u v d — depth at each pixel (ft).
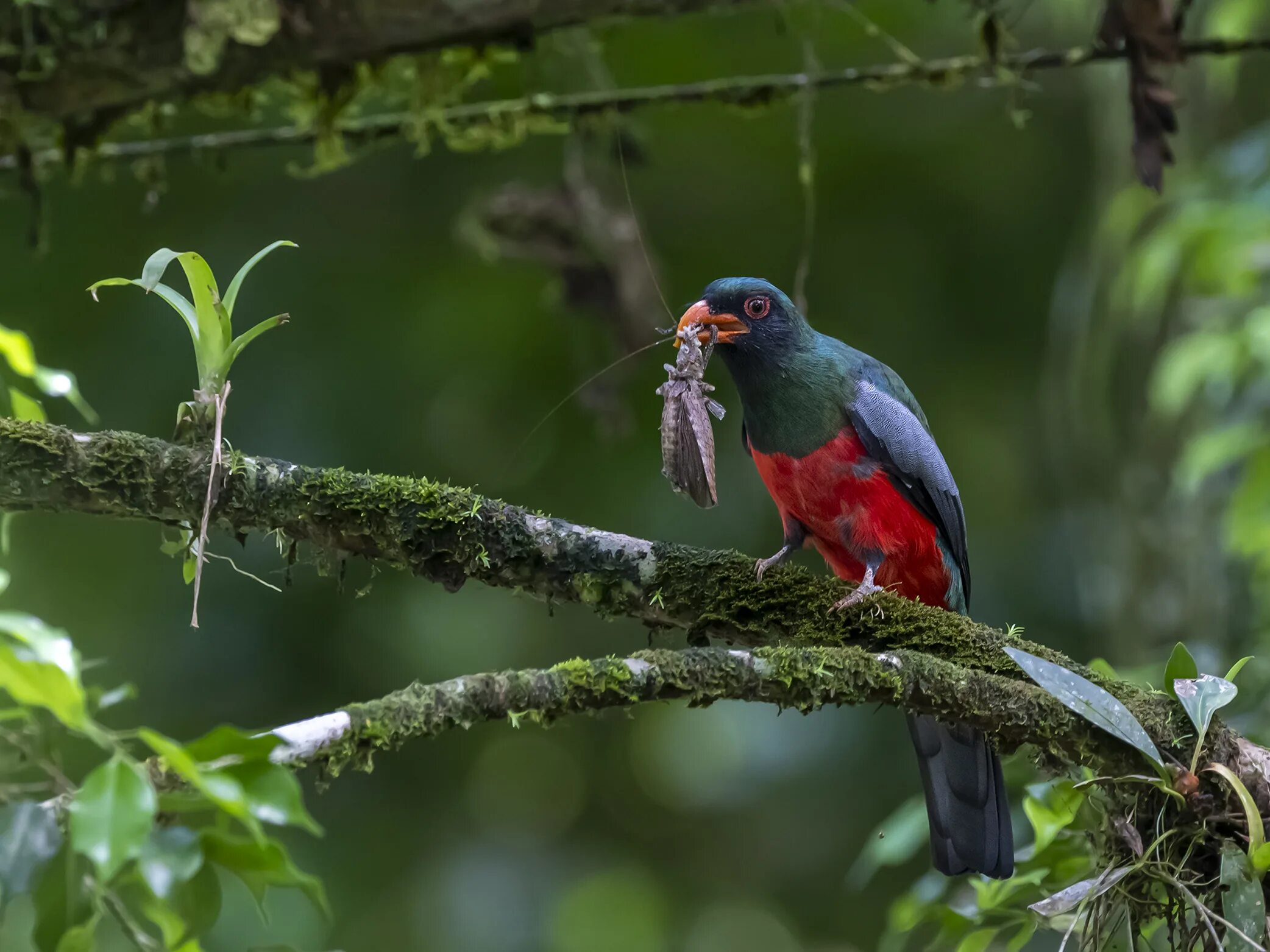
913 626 21.03
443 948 44.34
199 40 22.99
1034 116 47.09
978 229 47.44
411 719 16.37
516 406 43.47
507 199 32.99
